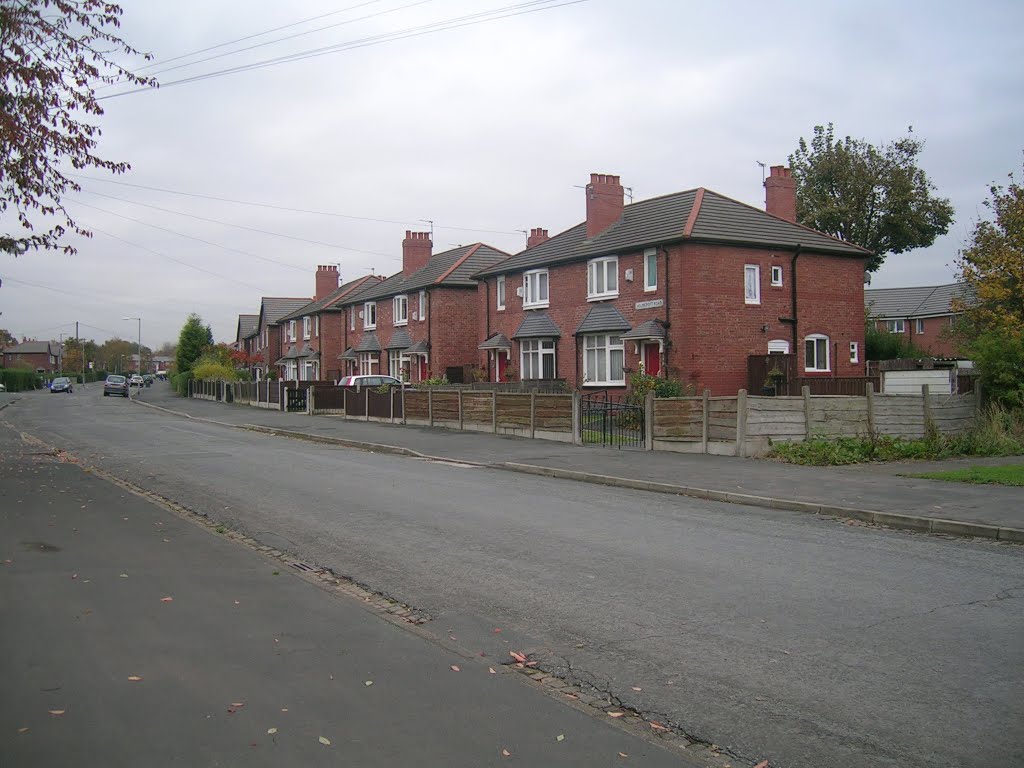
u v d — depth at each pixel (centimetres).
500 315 3769
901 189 4284
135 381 8525
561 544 955
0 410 4262
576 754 436
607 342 3066
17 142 1233
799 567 845
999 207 2895
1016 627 647
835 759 437
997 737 459
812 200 4472
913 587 766
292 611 682
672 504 1262
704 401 1853
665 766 426
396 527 1057
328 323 5912
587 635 636
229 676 533
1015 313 2719
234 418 3538
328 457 1955
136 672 535
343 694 509
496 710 491
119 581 761
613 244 3045
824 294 3042
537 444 2134
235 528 1057
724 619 672
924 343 5400
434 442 2248
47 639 595
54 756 417
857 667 564
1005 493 1241
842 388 2567
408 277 4719
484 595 747
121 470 1648
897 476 1455
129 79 1392
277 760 419
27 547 887
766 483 1395
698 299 2752
